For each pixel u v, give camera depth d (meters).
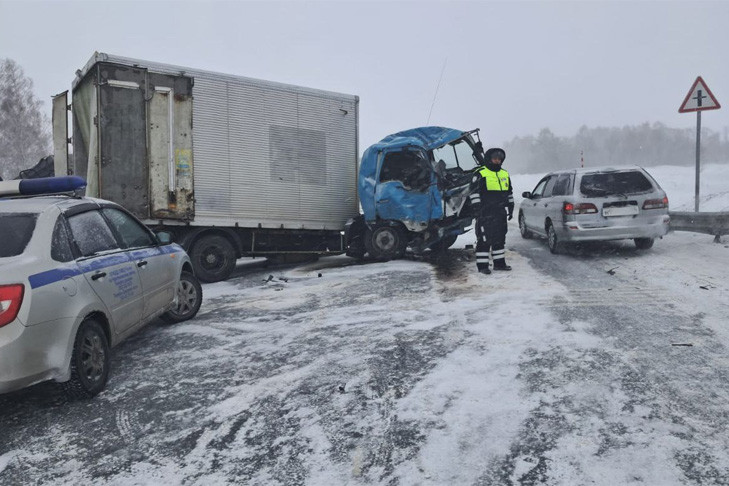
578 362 4.63
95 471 3.33
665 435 3.41
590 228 9.77
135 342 5.94
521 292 7.33
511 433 3.52
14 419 4.07
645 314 6.02
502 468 3.15
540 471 3.10
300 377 4.66
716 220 10.69
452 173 10.75
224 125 9.69
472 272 9.08
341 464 3.29
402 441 3.50
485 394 4.10
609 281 7.88
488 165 8.88
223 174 9.69
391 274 9.23
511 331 5.55
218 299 8.12
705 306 6.26
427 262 10.55
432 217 10.55
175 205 9.20
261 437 3.66
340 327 6.09
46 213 4.47
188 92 9.27
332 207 11.12
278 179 10.36
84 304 4.28
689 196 18.84
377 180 10.80
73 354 4.18
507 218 9.06
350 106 11.34
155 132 9.00
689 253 9.75
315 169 10.85
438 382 4.36
